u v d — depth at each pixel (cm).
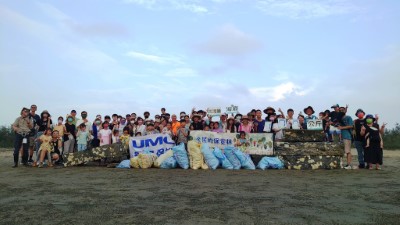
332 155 1243
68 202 579
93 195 645
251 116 1434
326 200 598
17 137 1284
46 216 484
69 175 984
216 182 827
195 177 934
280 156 1255
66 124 1397
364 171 1134
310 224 441
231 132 1420
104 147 1330
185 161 1222
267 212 505
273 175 995
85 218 473
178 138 1377
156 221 455
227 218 470
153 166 1257
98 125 1490
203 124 1432
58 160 1334
